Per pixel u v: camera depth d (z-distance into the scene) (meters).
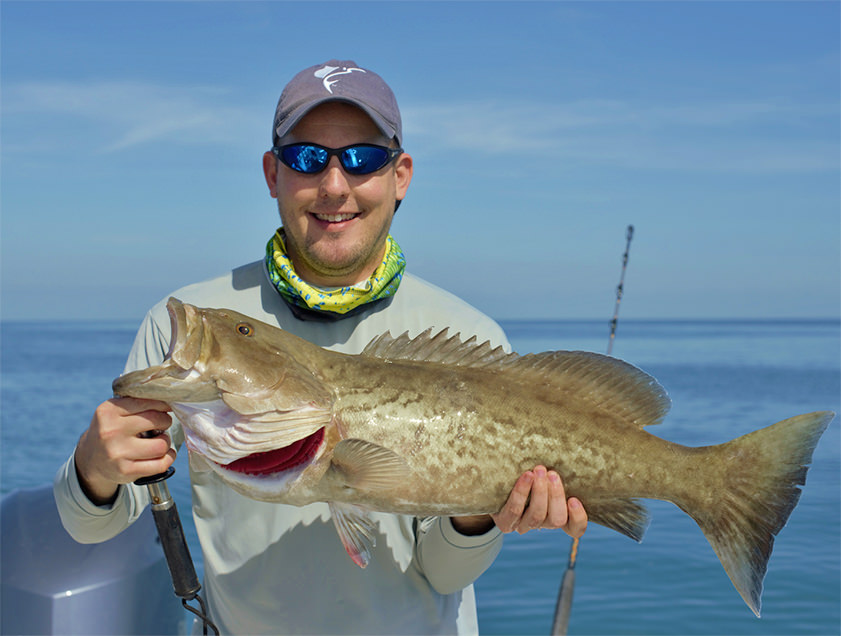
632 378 2.45
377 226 2.64
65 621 3.00
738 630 6.68
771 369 39.50
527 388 2.42
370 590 2.60
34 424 18.25
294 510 2.59
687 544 8.66
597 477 2.36
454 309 2.86
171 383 2.11
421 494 2.30
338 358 2.39
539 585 7.61
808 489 11.34
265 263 2.82
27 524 3.26
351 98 2.50
